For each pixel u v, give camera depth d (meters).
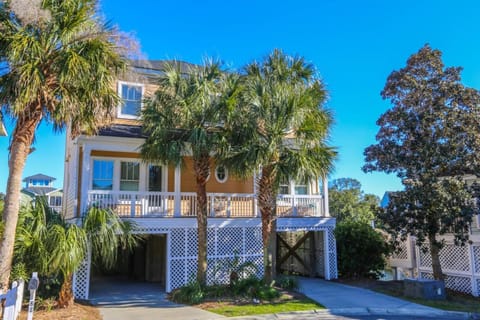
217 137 11.03
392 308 10.37
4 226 8.43
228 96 11.23
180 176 15.41
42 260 8.98
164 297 12.05
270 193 11.70
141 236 15.32
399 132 13.56
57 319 8.62
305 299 11.21
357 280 15.33
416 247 16.05
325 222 15.90
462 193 12.12
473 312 10.20
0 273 8.17
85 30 9.14
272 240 12.43
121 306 10.66
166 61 13.68
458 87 13.00
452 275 14.61
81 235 9.44
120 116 15.28
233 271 12.40
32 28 8.78
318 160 11.34
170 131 11.16
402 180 12.93
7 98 8.55
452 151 12.54
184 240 13.53
